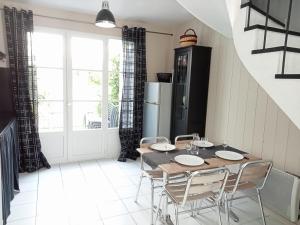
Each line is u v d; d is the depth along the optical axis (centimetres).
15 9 327
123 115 422
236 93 316
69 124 396
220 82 342
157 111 395
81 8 357
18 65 337
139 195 295
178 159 228
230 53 323
